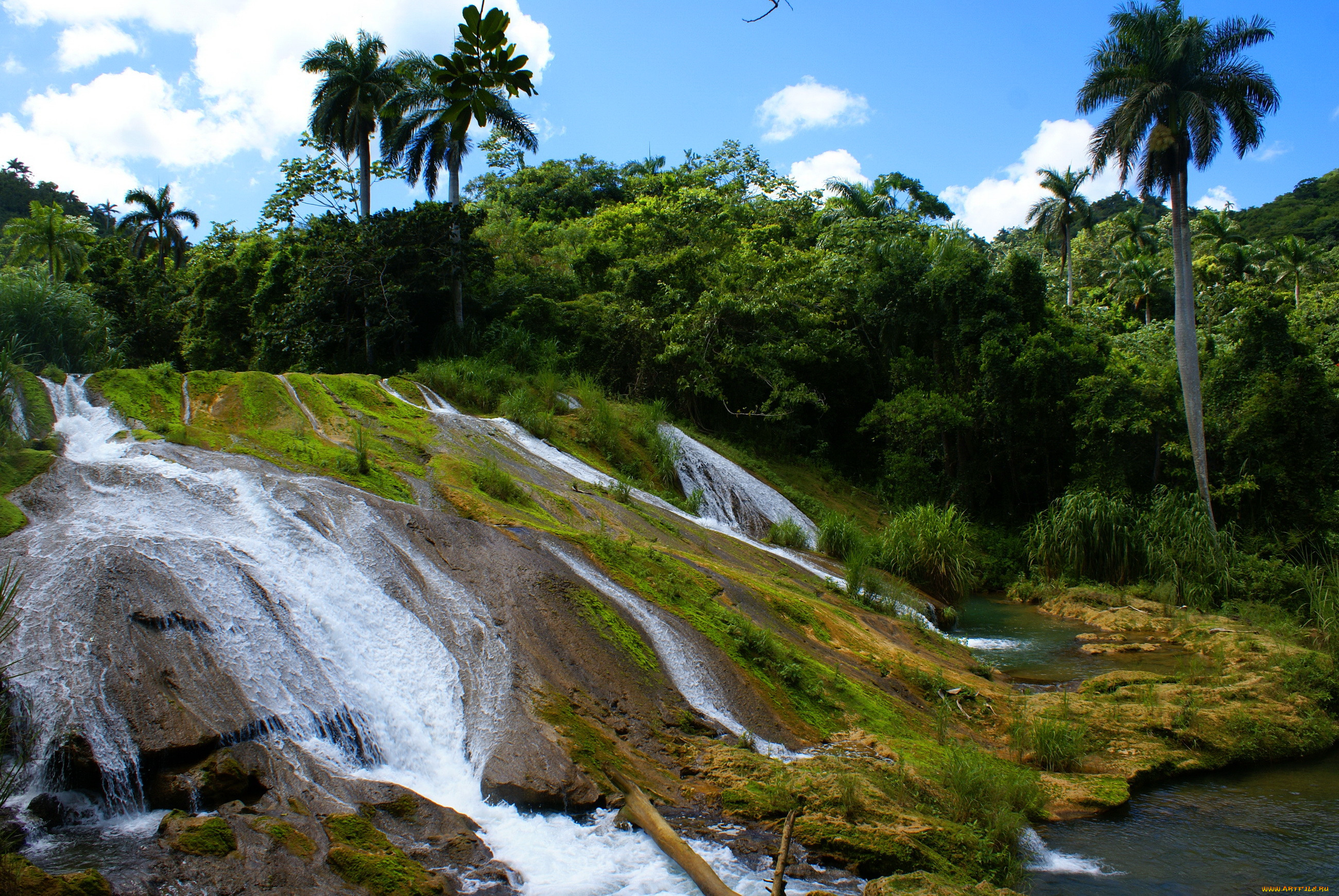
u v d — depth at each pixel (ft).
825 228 144.87
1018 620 72.79
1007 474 107.55
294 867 22.08
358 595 35.35
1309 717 45.91
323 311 96.48
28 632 27.50
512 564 39.73
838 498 102.83
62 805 23.66
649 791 29.84
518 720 30.63
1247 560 79.46
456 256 96.43
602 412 83.92
